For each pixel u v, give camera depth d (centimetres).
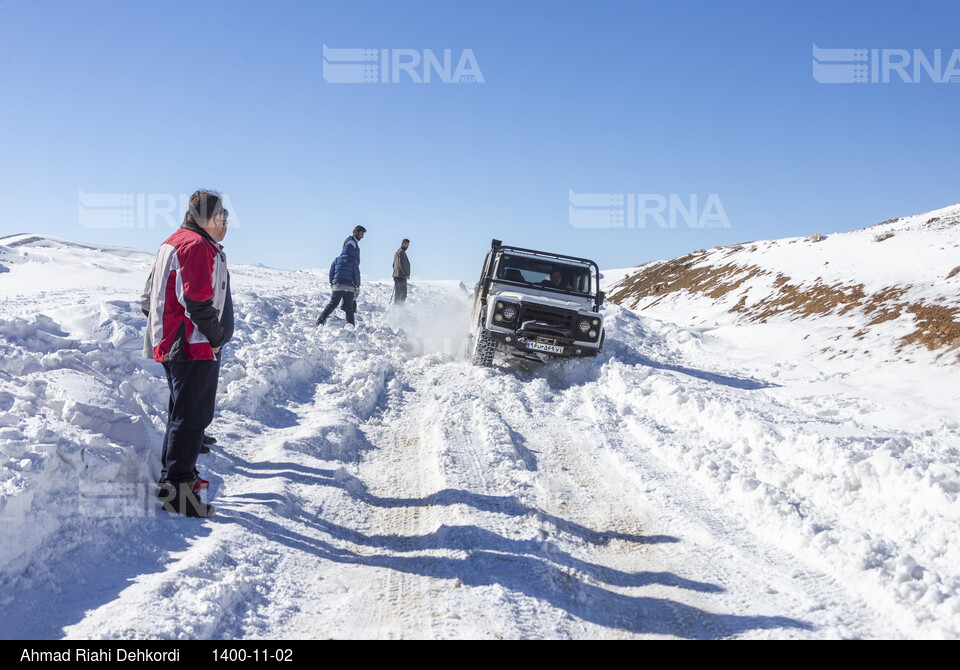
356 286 1120
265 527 394
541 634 305
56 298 1015
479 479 507
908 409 773
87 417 417
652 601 346
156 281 380
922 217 2353
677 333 1480
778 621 321
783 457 559
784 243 2456
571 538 419
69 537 330
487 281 1062
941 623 306
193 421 390
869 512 445
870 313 1312
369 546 396
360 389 757
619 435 667
